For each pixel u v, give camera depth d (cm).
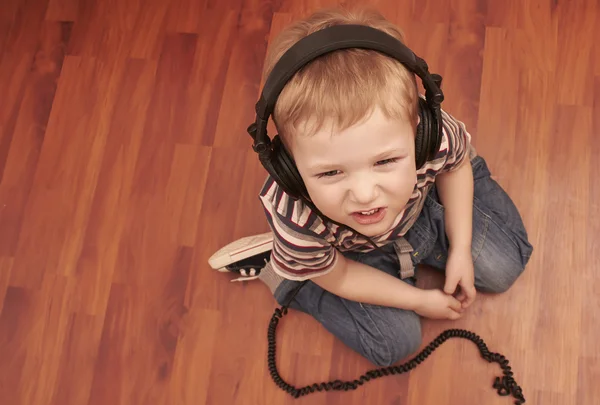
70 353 146
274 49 84
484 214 132
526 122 146
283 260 108
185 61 159
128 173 154
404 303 128
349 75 73
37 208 155
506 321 137
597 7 151
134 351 145
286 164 82
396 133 74
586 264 138
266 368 141
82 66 162
